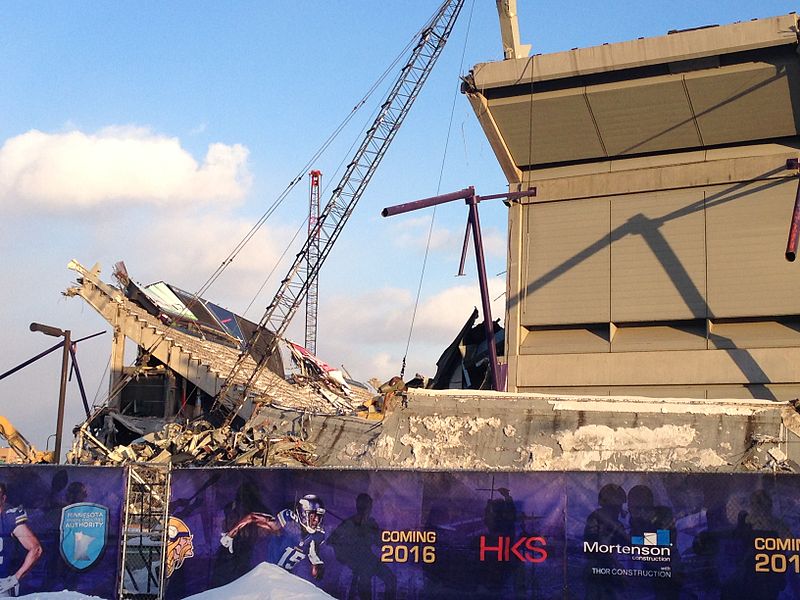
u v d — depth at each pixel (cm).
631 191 6331
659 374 6022
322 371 7994
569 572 1955
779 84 5662
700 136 6112
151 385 6712
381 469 2083
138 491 2273
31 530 2156
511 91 6228
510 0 6178
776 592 1859
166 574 2103
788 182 5962
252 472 2130
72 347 5309
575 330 6425
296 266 7125
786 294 5847
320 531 2080
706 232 6100
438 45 7719
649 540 1928
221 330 8006
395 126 7625
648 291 6169
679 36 5697
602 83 6006
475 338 7700
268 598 1989
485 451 3738
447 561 2016
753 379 5784
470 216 6197
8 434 5391
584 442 3612
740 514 1902
